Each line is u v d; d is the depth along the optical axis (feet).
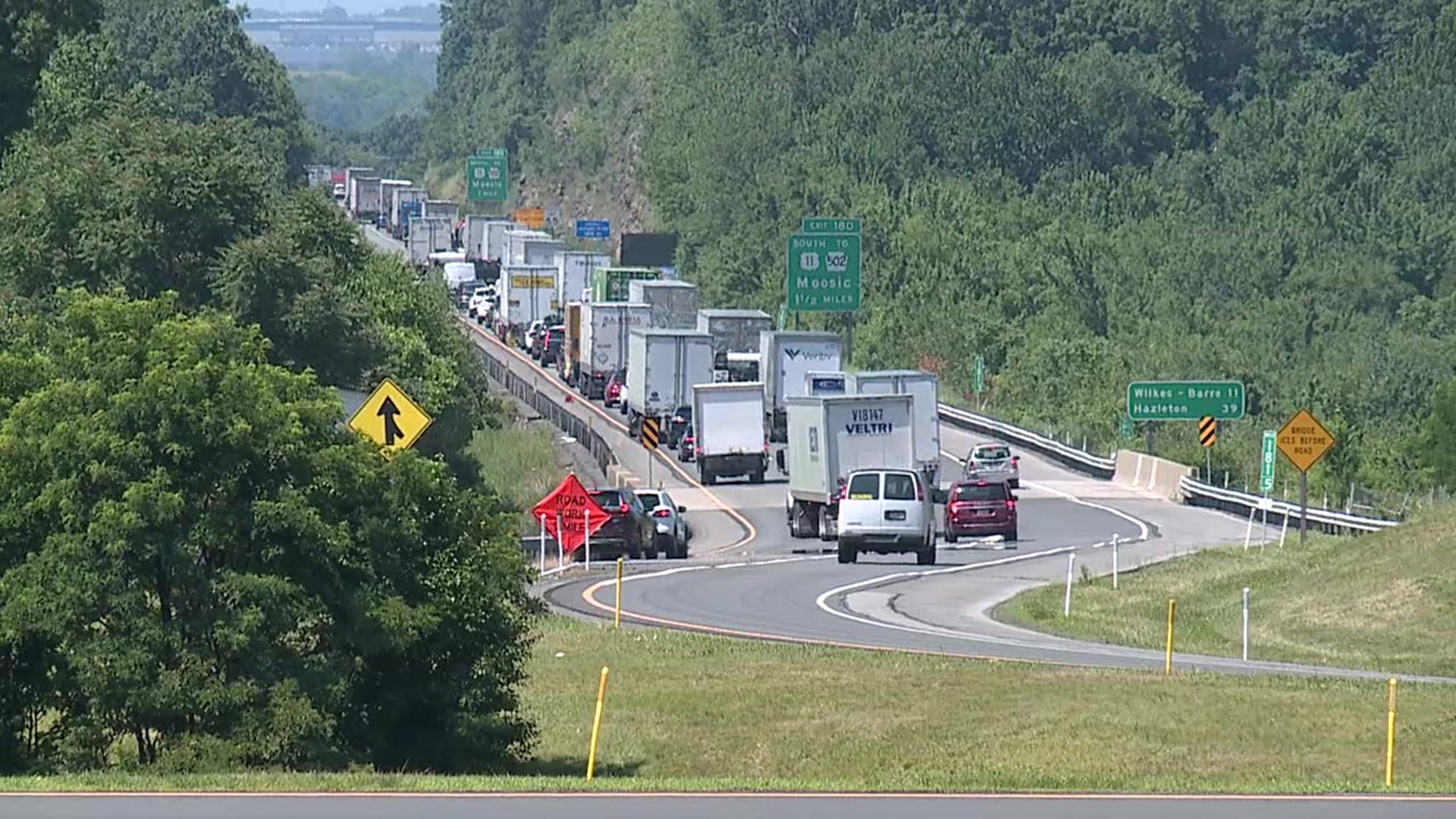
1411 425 629.92
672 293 603.26
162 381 137.59
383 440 187.32
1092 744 156.25
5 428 139.13
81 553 135.64
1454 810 121.90
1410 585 270.05
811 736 161.79
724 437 472.03
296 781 127.34
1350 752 153.07
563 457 500.74
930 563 328.90
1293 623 258.78
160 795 122.62
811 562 336.08
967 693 179.73
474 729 146.20
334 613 141.49
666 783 129.39
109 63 483.92
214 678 137.18
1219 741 157.58
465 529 148.97
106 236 301.02
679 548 351.05
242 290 303.48
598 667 197.47
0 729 139.33
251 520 138.72
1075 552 357.00
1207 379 649.61
